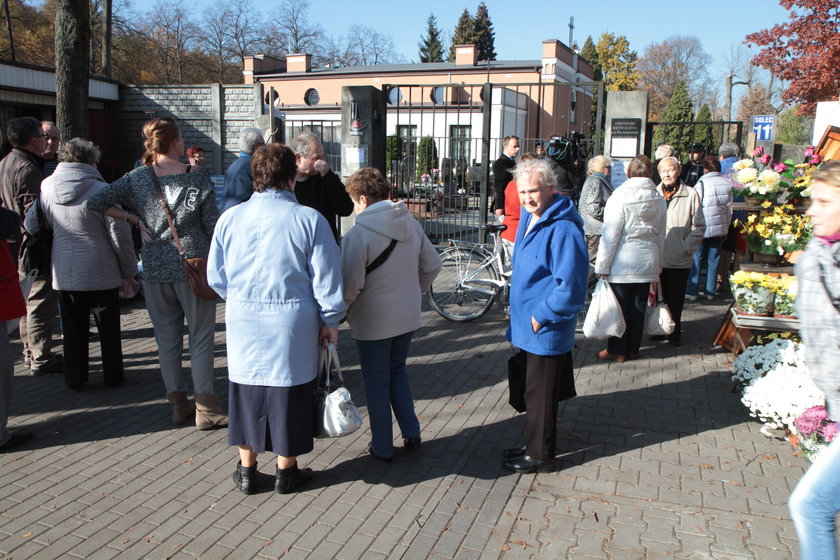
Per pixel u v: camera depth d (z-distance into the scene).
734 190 5.15
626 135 9.77
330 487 3.45
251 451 3.34
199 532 3.03
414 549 2.91
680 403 4.66
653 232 5.30
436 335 6.33
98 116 13.41
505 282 6.52
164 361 4.11
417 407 4.57
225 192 4.58
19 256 5.03
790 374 4.03
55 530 3.03
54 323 6.61
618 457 3.81
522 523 3.12
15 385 4.89
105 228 4.62
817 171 2.29
